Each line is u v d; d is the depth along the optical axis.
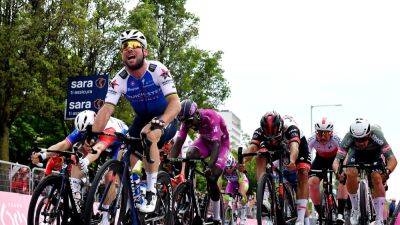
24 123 22.94
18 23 15.04
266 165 6.06
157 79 4.97
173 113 4.86
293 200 6.36
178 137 6.43
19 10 15.69
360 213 6.55
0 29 14.93
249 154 5.93
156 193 5.16
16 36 14.95
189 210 6.18
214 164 6.32
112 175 4.53
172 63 21.78
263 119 5.96
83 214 4.25
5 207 6.84
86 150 5.62
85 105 12.23
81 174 5.25
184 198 6.13
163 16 21.94
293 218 6.30
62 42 16.23
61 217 4.85
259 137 6.41
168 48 21.59
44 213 4.69
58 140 23.84
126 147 4.77
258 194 5.59
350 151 7.14
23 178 8.59
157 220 5.40
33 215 4.61
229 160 9.52
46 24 15.45
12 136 23.02
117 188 4.58
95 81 12.27
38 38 15.28
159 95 5.04
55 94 16.33
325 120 7.68
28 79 15.29
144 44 4.94
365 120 6.67
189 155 6.64
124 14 18.02
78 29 15.98
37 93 15.33
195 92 22.59
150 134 4.82
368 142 6.85
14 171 8.38
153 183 4.91
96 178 4.31
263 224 5.85
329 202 7.60
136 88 5.03
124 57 4.89
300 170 6.66
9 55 15.08
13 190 8.33
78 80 12.38
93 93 12.22
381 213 6.73
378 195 6.74
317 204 7.65
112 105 5.00
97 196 4.57
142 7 19.02
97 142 5.48
